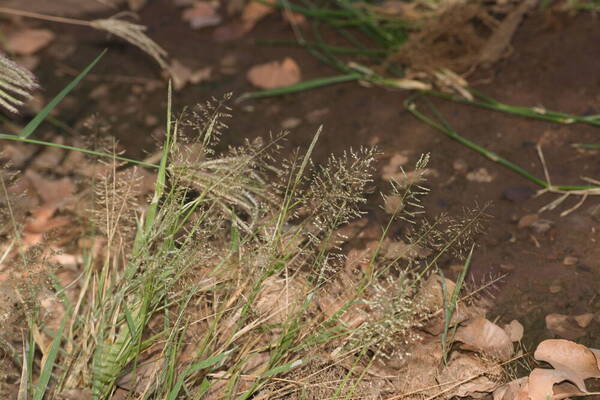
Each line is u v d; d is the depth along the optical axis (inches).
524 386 70.9
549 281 74.8
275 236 71.4
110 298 70.9
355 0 92.4
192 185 73.3
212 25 92.1
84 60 89.3
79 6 93.5
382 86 86.4
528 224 77.3
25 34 90.7
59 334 69.9
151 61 89.1
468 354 72.4
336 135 83.3
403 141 82.5
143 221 72.7
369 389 71.1
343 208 71.1
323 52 89.7
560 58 85.3
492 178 79.9
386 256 73.0
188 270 71.2
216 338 71.7
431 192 79.4
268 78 87.4
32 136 83.5
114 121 84.9
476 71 86.2
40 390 69.1
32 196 79.7
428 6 90.4
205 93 86.8
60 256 76.0
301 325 71.1
